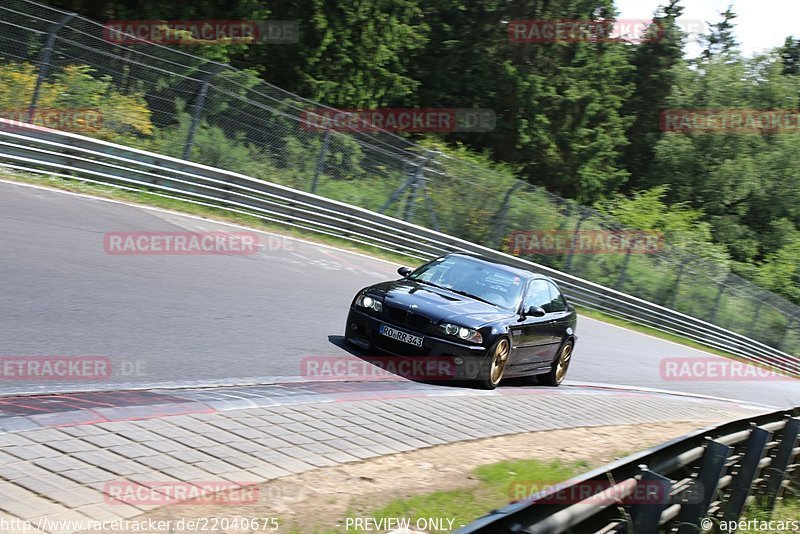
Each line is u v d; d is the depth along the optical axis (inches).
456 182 2225.6
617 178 4274.1
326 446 589.0
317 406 687.1
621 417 1007.6
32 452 457.1
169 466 483.5
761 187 4803.2
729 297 2955.2
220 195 1717.5
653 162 4953.3
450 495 542.9
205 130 1780.3
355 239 1934.1
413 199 2123.5
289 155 1899.6
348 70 2994.6
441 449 655.8
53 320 784.9
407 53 3489.2
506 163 3688.5
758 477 622.5
